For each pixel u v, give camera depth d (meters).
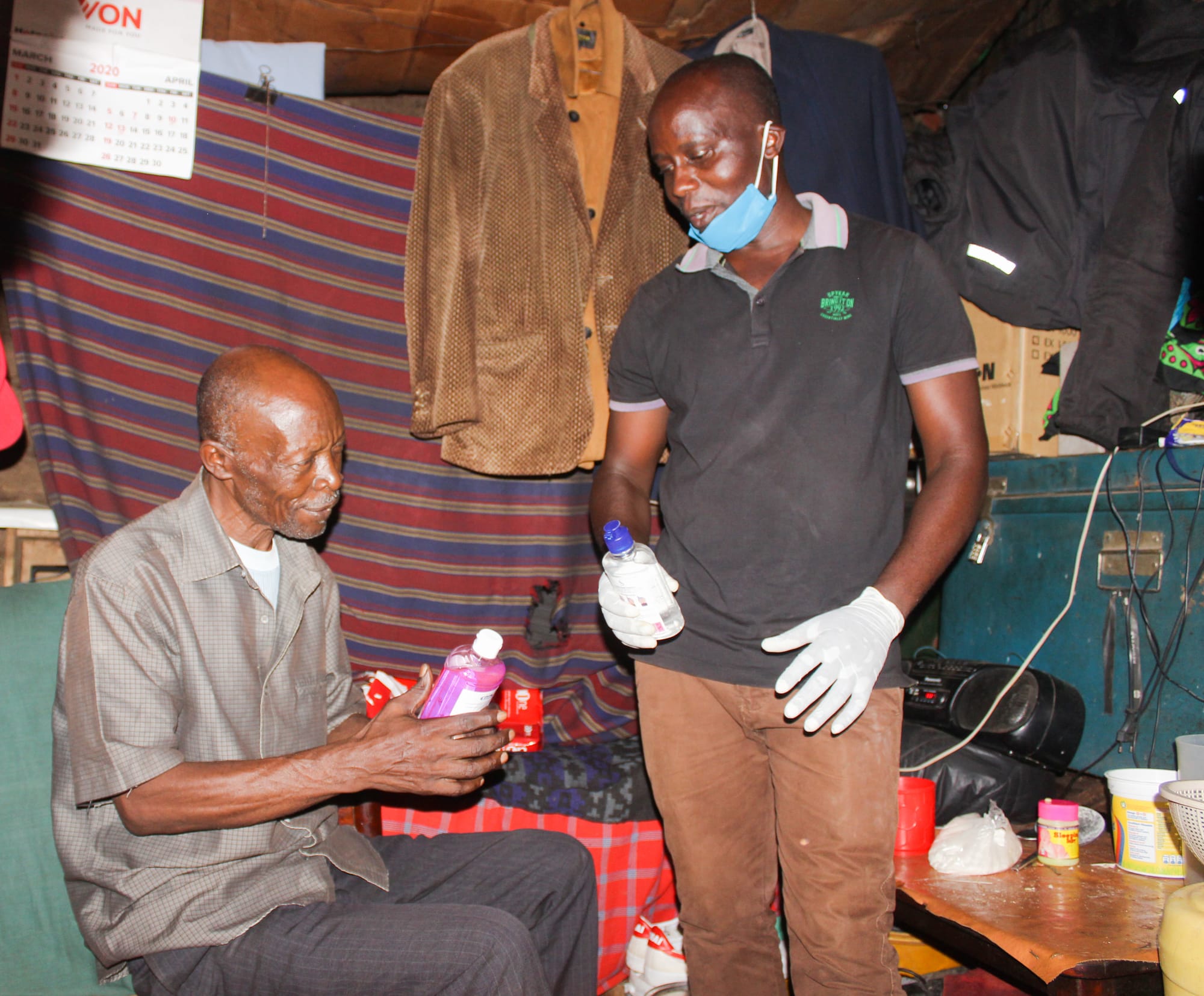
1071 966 1.53
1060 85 2.52
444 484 2.57
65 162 2.17
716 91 1.60
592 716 2.73
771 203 1.63
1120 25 2.50
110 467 2.20
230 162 2.33
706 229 1.64
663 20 2.83
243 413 1.53
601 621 2.72
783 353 1.59
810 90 2.70
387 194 2.50
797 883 1.56
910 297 1.55
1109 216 2.46
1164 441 2.28
